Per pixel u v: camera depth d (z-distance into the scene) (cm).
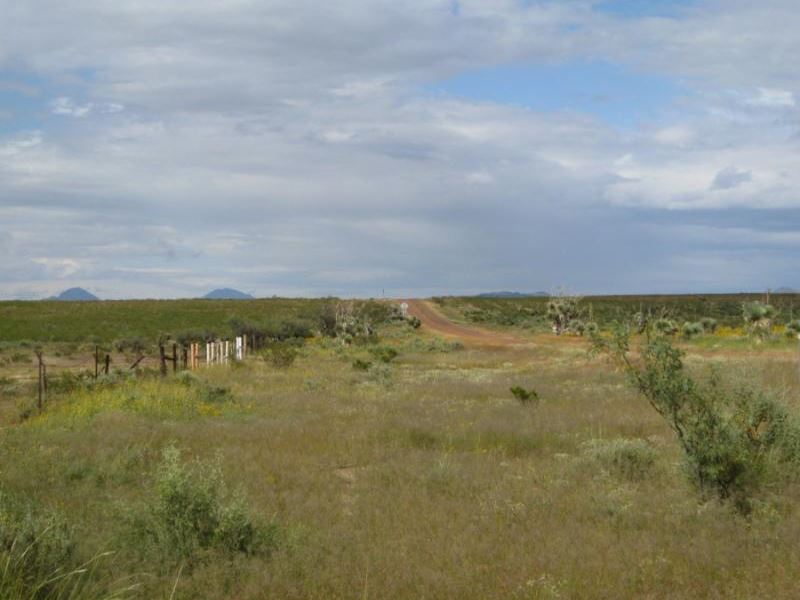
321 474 1284
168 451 941
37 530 739
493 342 6512
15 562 680
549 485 1162
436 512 1016
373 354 4684
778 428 1111
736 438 1069
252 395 2514
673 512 988
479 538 909
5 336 6769
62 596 686
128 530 864
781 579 746
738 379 1144
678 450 1350
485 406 2178
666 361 1112
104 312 9412
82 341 6612
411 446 1565
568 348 5297
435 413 2050
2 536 709
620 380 2845
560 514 1011
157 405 2009
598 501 1045
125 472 1277
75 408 1944
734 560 811
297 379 3119
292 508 1042
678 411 1148
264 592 732
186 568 794
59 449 1405
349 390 2736
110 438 1560
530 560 812
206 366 3459
